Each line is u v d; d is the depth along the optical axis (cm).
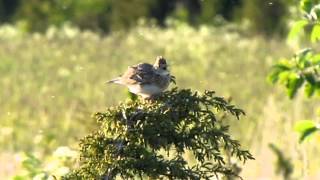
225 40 6738
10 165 2812
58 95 4631
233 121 3653
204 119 1367
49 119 3819
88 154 1358
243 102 4212
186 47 6375
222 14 9488
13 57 6038
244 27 7744
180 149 1358
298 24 1752
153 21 7581
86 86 4872
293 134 2658
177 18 9525
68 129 3294
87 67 5650
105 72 5494
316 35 1742
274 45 6356
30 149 3438
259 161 2588
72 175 1367
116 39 6906
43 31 9425
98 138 1358
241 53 6081
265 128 2906
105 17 9756
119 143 1348
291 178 2456
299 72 1831
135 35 7056
